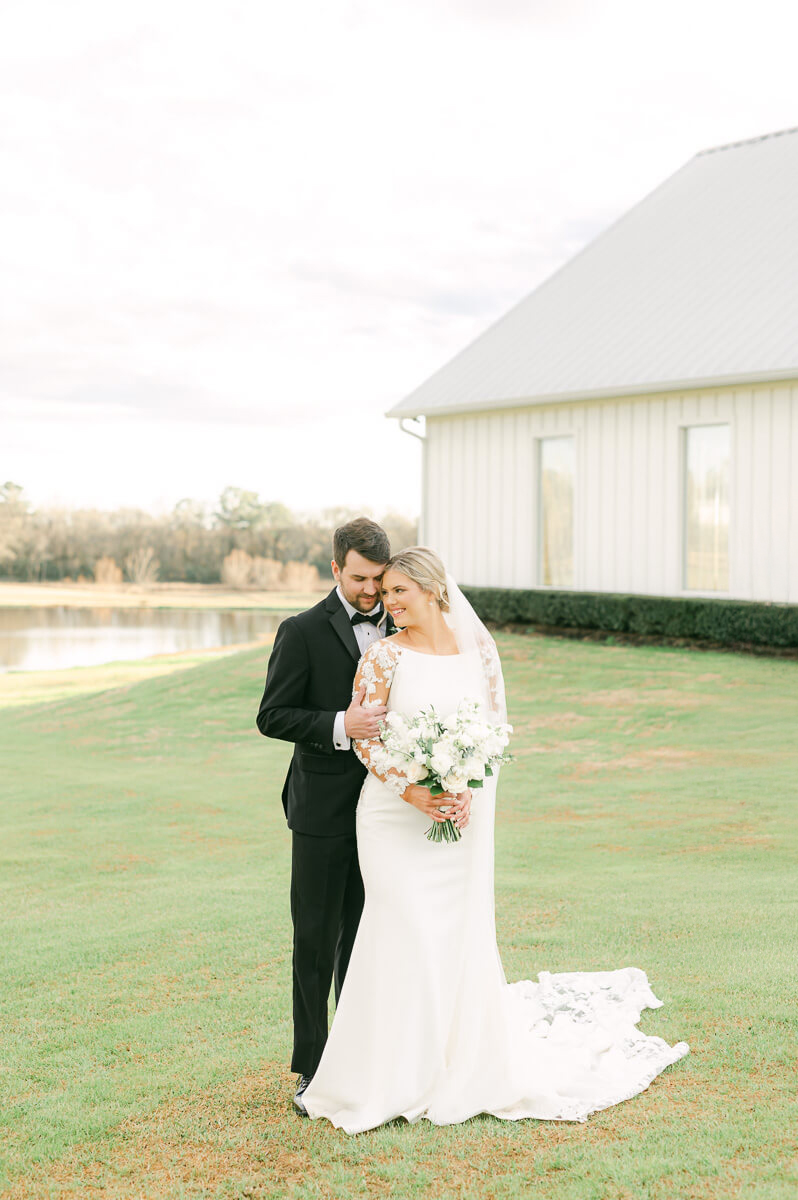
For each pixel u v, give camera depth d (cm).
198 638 4144
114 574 7631
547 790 1009
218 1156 340
